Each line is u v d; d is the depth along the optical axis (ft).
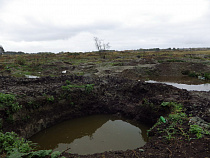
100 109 35.12
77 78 45.98
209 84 56.75
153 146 18.15
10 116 23.21
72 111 32.89
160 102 28.84
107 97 36.81
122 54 200.34
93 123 31.50
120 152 17.35
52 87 34.04
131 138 25.62
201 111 24.03
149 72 78.28
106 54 198.18
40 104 28.40
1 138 16.96
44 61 114.01
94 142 24.99
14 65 84.69
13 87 33.24
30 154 14.34
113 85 40.98
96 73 75.36
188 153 15.24
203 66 79.61
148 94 35.17
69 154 16.84
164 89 35.58
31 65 89.45
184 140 17.60
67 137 27.17
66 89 33.53
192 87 51.98
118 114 33.55
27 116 25.96
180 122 21.49
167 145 17.44
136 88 37.22
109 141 25.02
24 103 26.22
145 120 29.73
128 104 34.40
